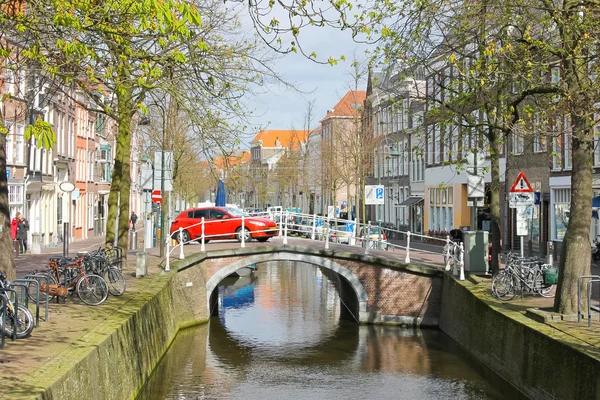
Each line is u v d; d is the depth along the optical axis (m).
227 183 18.45
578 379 11.84
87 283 17.31
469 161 23.97
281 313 30.30
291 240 35.34
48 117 47.06
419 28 18.16
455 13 18.34
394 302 27.62
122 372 13.77
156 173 27.39
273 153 146.12
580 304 15.29
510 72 17.09
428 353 21.98
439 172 55.50
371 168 56.53
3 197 15.08
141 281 21.80
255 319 28.69
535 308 17.02
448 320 24.92
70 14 10.34
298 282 42.22
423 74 21.03
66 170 52.38
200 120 16.41
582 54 15.89
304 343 23.89
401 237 62.69
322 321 28.39
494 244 23.31
